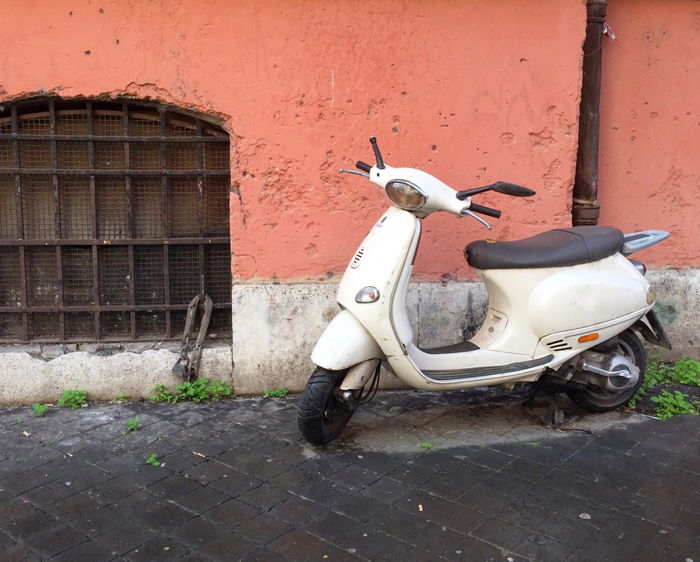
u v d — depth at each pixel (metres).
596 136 5.28
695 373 5.37
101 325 5.10
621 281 4.39
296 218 4.99
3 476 3.85
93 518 3.46
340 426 4.28
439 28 4.94
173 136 4.99
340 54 4.88
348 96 4.93
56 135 4.81
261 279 5.02
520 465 4.04
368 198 5.02
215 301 5.22
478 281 5.25
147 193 5.03
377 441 4.34
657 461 4.09
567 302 4.27
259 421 4.62
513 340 4.37
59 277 4.98
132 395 4.98
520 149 5.13
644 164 5.50
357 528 3.39
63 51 4.61
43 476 3.86
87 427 4.49
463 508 3.57
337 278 5.09
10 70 4.59
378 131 4.99
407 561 3.13
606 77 5.37
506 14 4.98
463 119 5.05
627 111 5.43
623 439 4.38
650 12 5.33
